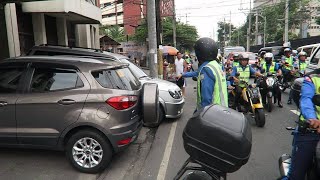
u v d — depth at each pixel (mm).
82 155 5137
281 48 25016
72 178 4949
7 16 10703
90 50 8766
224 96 3729
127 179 4934
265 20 55250
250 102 7961
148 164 5555
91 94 5023
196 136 2955
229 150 2869
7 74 5422
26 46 12711
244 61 8438
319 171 3205
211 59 3844
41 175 5039
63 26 15398
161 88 8359
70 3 11984
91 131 5047
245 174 5051
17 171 5184
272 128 7832
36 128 5168
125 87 5285
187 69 14914
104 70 5172
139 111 5539
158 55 16625
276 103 11164
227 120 2955
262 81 9562
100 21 16391
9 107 5211
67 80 5172
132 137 5266
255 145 6484
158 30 16672
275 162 5543
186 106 11070
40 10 11883
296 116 9164
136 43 37344
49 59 5320
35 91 5223
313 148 3395
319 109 3266
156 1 16609
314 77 3268
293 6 48094
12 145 5316
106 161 5062
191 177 3107
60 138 5117
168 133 7508
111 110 4969
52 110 5086
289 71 12617
